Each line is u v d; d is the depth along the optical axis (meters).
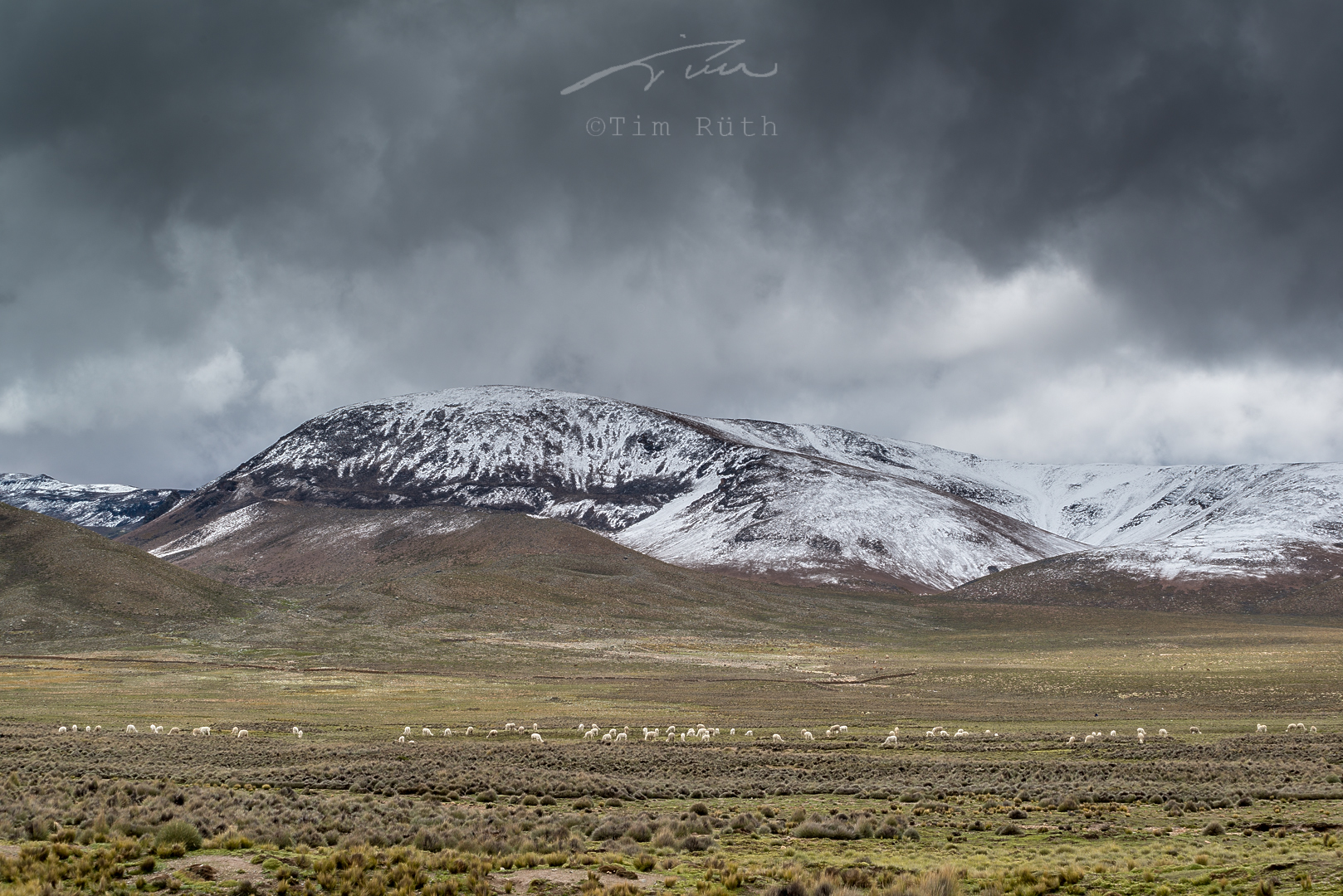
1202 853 25.19
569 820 31.73
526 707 87.31
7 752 51.25
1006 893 21.38
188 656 130.75
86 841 25.14
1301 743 55.97
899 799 39.16
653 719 77.38
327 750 55.25
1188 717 76.50
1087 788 40.59
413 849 24.73
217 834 26.72
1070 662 137.12
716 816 33.59
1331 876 21.00
